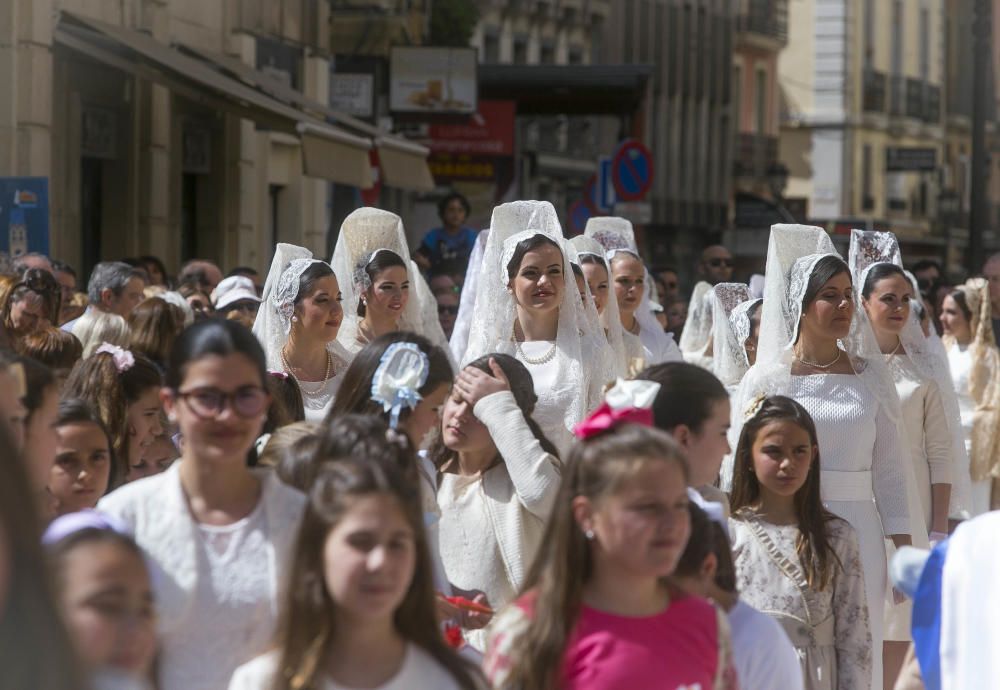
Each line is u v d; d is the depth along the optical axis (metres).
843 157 80.56
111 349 9.27
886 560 10.37
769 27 77.44
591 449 5.76
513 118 34.38
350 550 5.46
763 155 77.31
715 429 7.00
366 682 5.56
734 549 8.45
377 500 5.49
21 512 3.22
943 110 90.88
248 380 6.23
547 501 7.96
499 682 5.82
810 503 8.51
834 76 80.25
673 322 21.98
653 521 5.64
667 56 68.25
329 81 35.47
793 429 8.38
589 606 5.80
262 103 23.39
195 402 6.19
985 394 15.60
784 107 81.44
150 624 4.89
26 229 18.91
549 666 5.73
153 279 21.12
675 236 70.44
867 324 10.52
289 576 5.60
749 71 77.06
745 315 13.05
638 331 14.96
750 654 6.45
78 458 7.62
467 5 43.56
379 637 5.59
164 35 28.11
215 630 6.09
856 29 81.12
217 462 6.21
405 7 38.16
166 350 11.94
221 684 6.07
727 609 6.52
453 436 8.26
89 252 27.31
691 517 6.32
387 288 12.41
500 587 8.25
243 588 6.12
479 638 7.74
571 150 59.69
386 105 35.75
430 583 5.71
